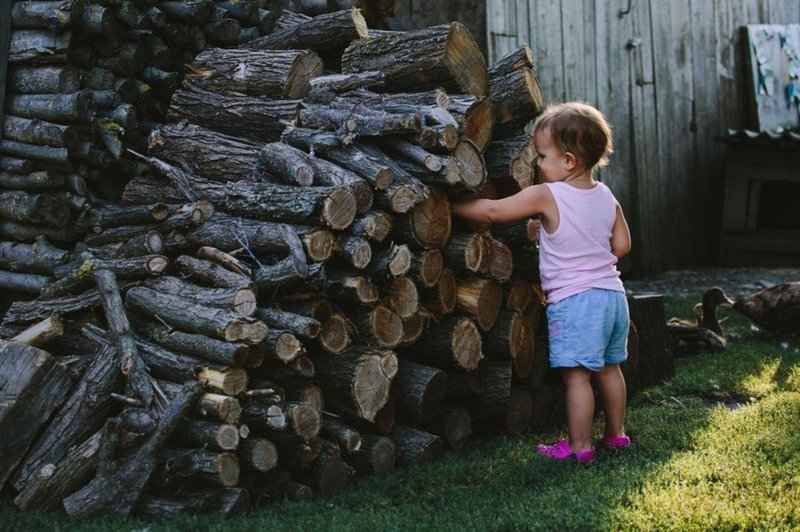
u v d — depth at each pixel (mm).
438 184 4461
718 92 12820
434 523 3646
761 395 5793
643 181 12023
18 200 5207
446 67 4840
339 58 5574
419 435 4625
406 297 4508
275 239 4266
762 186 13320
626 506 3752
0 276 5355
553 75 10906
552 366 4539
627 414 5297
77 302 4520
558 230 4492
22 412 3982
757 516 3592
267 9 6633
